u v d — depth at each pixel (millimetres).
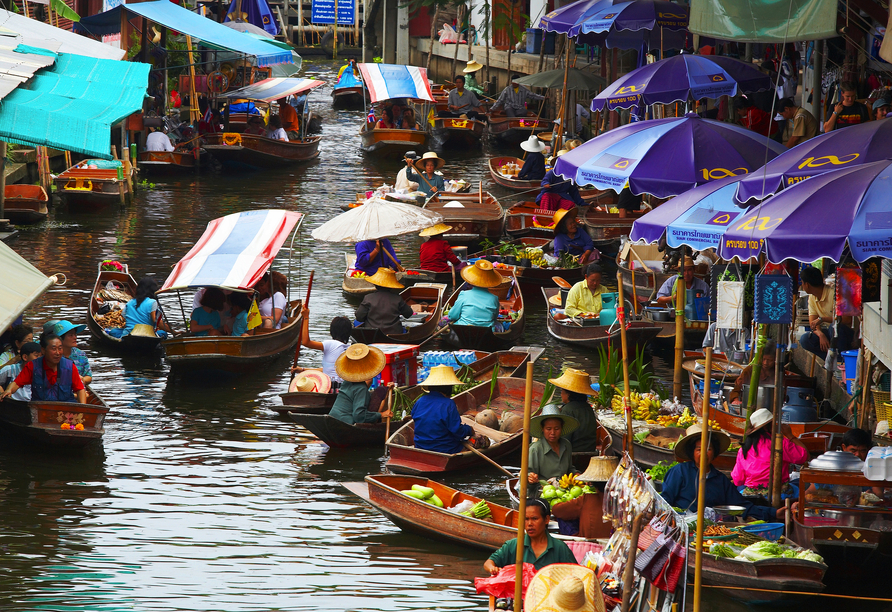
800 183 11867
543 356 21062
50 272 26141
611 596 9734
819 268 17266
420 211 23125
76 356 16969
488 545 12594
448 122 49188
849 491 11641
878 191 11109
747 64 24234
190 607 11367
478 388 17859
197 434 16938
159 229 31781
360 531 13555
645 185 16500
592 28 28797
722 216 14141
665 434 15359
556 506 12828
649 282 23969
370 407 16938
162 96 45844
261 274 19750
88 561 12445
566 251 26953
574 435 14953
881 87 21547
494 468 15664
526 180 38312
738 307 13352
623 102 24547
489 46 64438
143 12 41125
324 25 96938
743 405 15805
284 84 49094
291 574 12250
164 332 20922
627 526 9945
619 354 20891
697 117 17438
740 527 11859
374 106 54031
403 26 78250
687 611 11297
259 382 19688
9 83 22672
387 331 21062
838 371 16391
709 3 18156
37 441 16047
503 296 24250
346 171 43625
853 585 11383
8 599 11398
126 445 16375
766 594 11148
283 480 15203
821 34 17406
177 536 13250
